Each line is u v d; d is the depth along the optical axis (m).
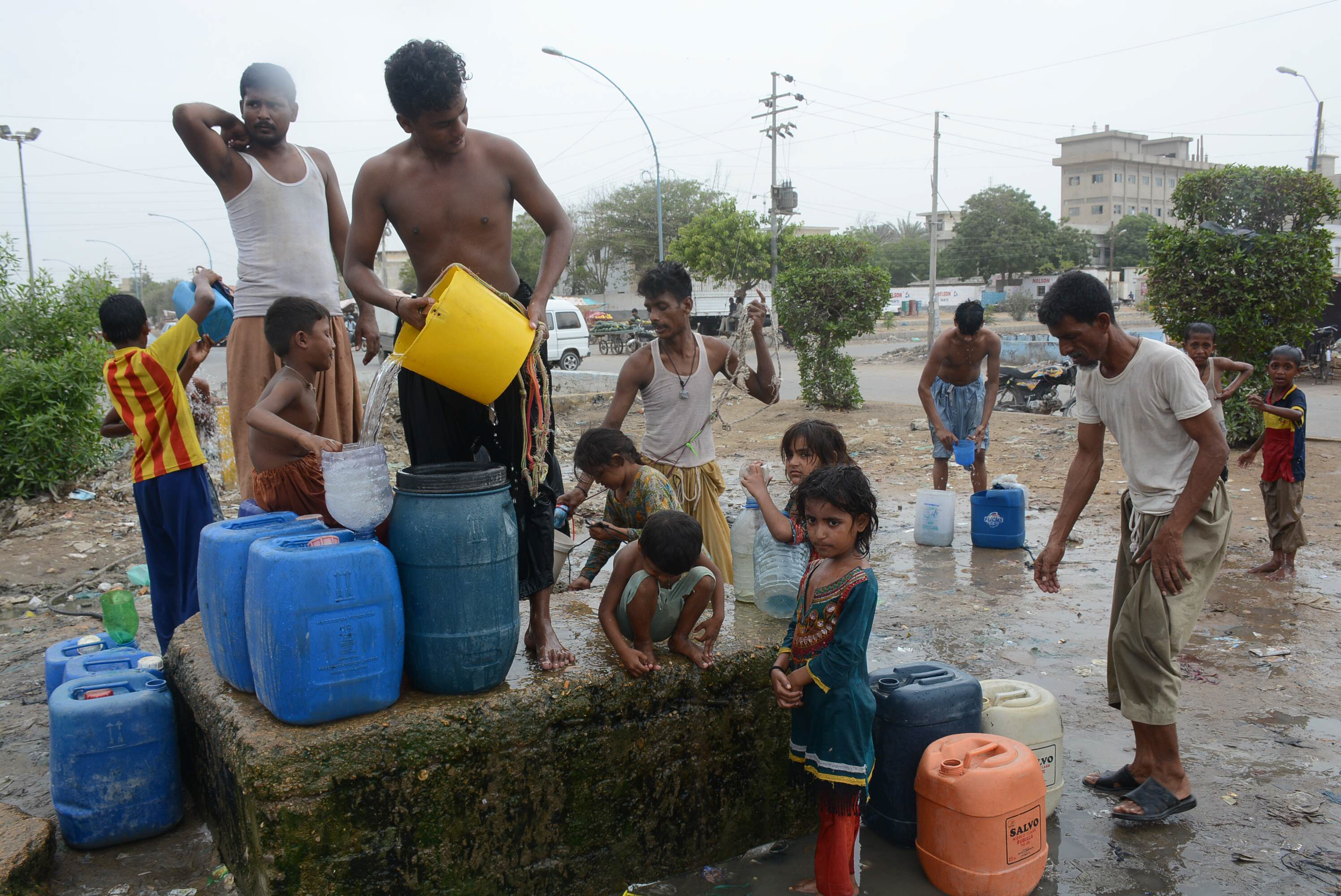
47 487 8.79
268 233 4.41
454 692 2.84
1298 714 4.29
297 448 3.71
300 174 4.50
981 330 7.67
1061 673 4.84
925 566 6.96
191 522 4.45
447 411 3.24
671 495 3.69
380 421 2.80
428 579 2.75
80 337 10.13
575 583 4.35
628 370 4.37
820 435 3.52
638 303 59.91
